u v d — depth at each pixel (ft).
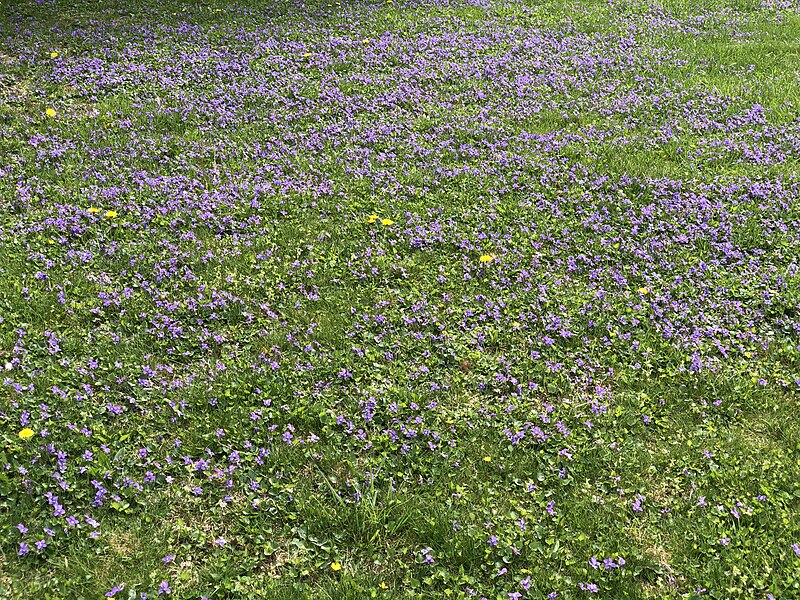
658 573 5.43
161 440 6.24
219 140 10.48
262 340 7.19
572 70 13.28
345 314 7.48
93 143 10.20
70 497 5.74
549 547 5.57
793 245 8.45
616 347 7.21
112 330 7.22
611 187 9.56
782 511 5.73
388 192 9.36
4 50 13.17
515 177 9.73
